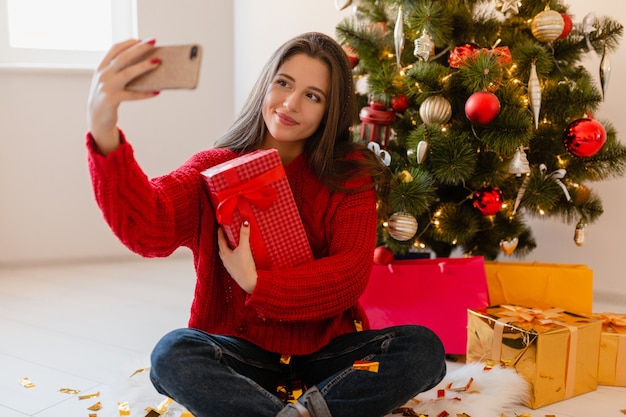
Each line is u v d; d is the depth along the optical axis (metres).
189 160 1.24
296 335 1.22
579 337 1.41
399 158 1.68
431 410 1.25
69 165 2.48
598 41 1.73
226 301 1.23
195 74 0.86
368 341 1.19
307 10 2.50
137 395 1.32
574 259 2.18
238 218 1.10
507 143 1.53
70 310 1.94
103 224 2.55
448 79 1.58
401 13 1.56
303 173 1.27
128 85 0.89
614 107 2.07
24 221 2.45
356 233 1.22
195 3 2.59
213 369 1.06
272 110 1.23
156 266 2.51
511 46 1.65
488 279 1.67
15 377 1.45
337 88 1.23
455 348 1.58
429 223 1.70
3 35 2.44
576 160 1.71
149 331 1.77
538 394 1.35
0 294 2.10
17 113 2.39
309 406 1.06
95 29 2.58
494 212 1.64
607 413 1.34
